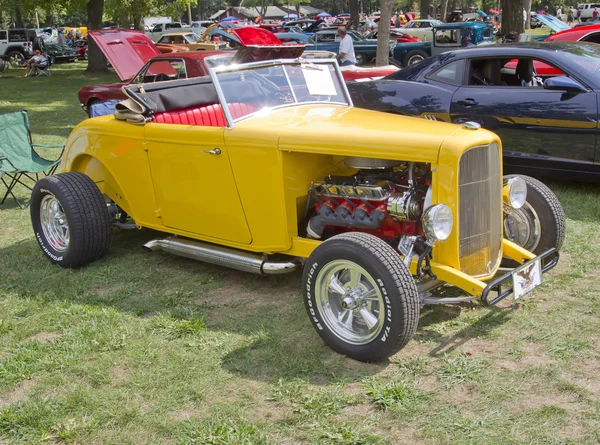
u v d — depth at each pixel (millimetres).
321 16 64562
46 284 4766
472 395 3104
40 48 33062
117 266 5074
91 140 5133
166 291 4555
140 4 27438
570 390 3096
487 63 6855
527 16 44812
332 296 3605
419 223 3689
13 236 6004
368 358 3402
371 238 3348
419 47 21938
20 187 7852
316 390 3219
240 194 4215
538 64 7773
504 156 6551
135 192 4965
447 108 6793
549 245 4289
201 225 4590
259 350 3641
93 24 25719
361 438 2816
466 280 3467
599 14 43375
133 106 4762
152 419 3037
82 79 23578
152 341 3795
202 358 3578
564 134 6074
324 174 4184
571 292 4207
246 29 5078
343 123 3994
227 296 4422
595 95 5879
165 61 10750
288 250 4168
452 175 3410
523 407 2984
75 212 4844
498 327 3775
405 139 3561
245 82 4336
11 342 3877
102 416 3076
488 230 3746
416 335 3721
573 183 6809
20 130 7305
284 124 4062
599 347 3490
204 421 3006
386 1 13977
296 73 4688
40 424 3029
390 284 3199
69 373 3494
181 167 4504
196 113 5227
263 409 3090
